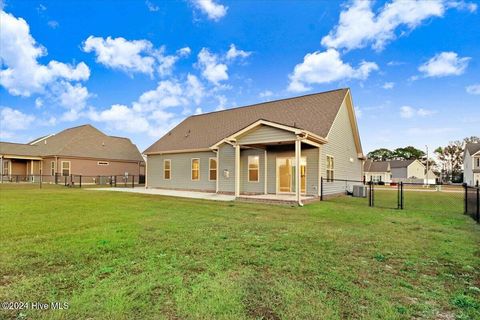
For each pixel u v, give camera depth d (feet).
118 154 96.68
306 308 8.41
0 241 15.96
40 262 12.39
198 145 57.82
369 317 7.95
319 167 42.55
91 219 23.43
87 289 9.59
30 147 89.40
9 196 42.39
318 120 46.83
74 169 83.92
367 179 174.29
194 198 43.34
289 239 17.16
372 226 21.83
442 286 10.34
